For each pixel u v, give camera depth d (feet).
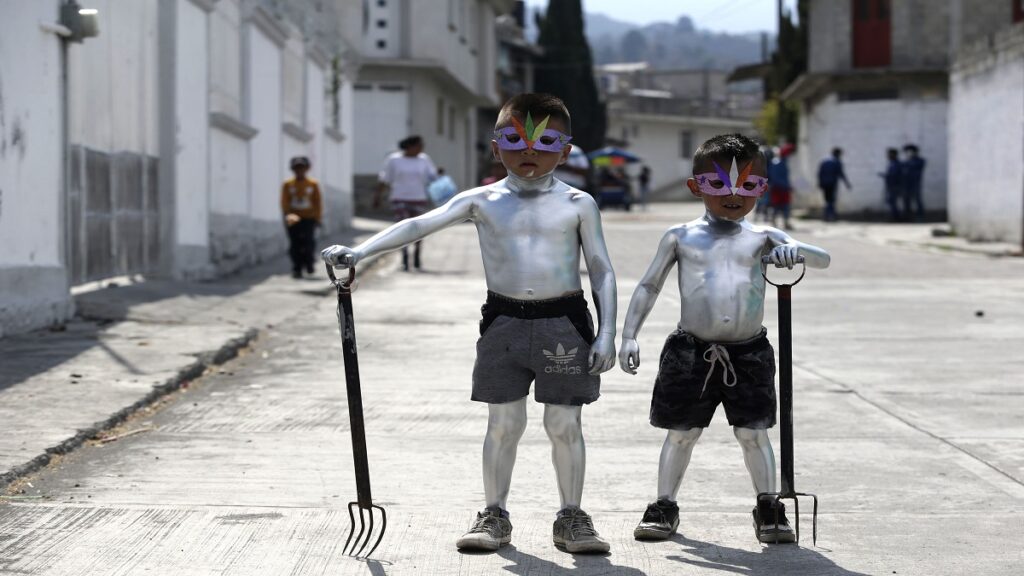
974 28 104.63
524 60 201.46
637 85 330.13
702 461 20.65
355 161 123.24
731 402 15.93
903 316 41.22
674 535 16.35
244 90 59.93
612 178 154.92
